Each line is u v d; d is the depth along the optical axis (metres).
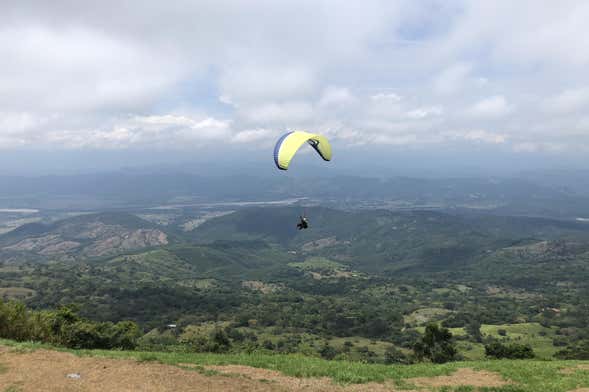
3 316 28.78
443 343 64.50
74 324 35.84
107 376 19.23
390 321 192.38
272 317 191.25
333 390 20.16
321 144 42.09
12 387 17.20
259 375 21.86
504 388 21.34
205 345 60.50
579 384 22.58
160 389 17.88
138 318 187.62
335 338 158.50
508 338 156.88
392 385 21.92
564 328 174.62
